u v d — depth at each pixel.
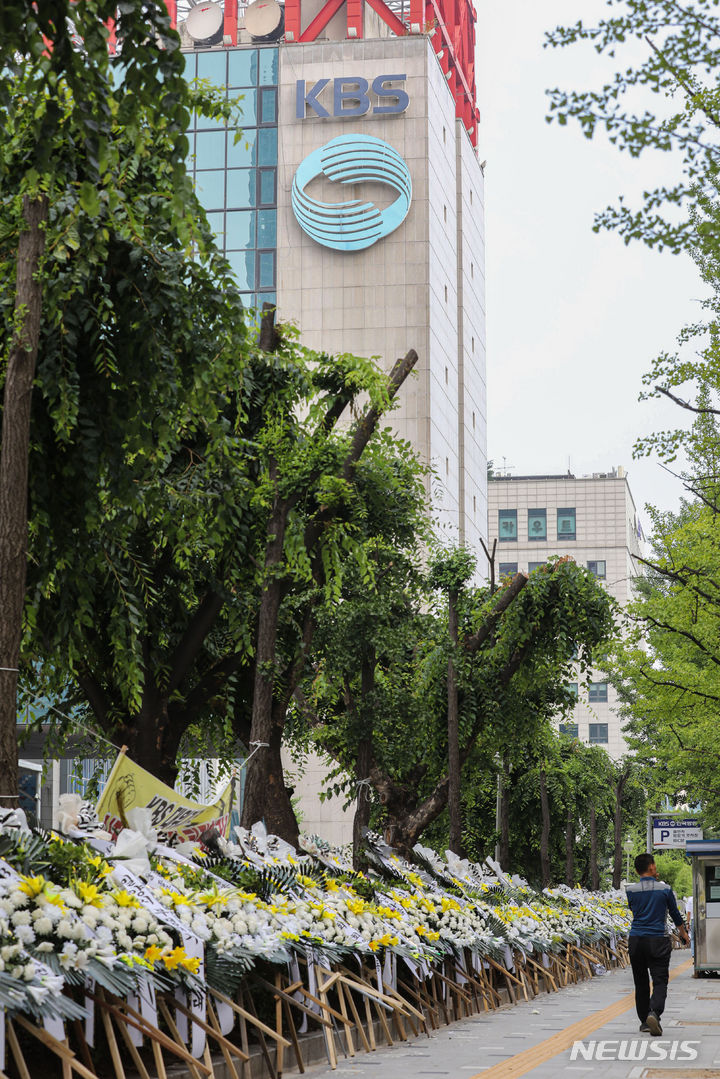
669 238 8.21
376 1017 12.99
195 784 17.22
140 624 12.23
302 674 17.55
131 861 8.81
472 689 22.45
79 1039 7.42
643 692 27.31
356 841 20.39
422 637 22.94
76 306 9.80
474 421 80.44
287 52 71.00
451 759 22.08
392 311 68.25
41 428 10.37
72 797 8.80
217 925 9.16
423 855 19.44
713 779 35.94
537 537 132.75
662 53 7.84
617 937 38.16
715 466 17.27
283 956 9.82
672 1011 16.98
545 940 22.53
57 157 9.05
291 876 12.00
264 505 13.96
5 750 7.98
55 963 7.00
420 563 21.92
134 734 14.10
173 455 13.05
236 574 14.27
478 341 83.44
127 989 7.27
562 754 45.66
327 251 69.19
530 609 22.52
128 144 9.95
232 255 69.75
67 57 5.93
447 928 15.84
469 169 82.25
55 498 10.62
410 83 69.94
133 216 9.73
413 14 71.44
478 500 80.75
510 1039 12.95
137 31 5.91
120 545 12.53
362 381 15.17
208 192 70.31
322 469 14.67
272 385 14.25
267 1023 10.59
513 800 41.09
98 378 10.12
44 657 12.55
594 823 52.53
